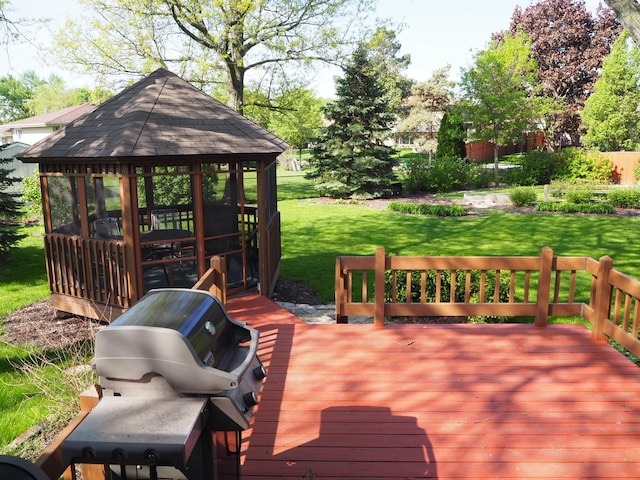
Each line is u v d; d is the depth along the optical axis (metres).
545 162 28.36
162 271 8.01
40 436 5.10
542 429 4.09
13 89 73.12
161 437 2.26
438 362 5.35
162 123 7.51
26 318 8.89
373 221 18.48
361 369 5.21
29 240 16.47
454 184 27.38
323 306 9.20
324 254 13.45
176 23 19.02
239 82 20.70
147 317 2.73
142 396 2.60
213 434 2.68
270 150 7.78
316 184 25.31
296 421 4.23
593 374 5.04
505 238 14.88
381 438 3.98
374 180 23.84
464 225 17.33
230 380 2.56
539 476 3.52
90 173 7.34
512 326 6.37
